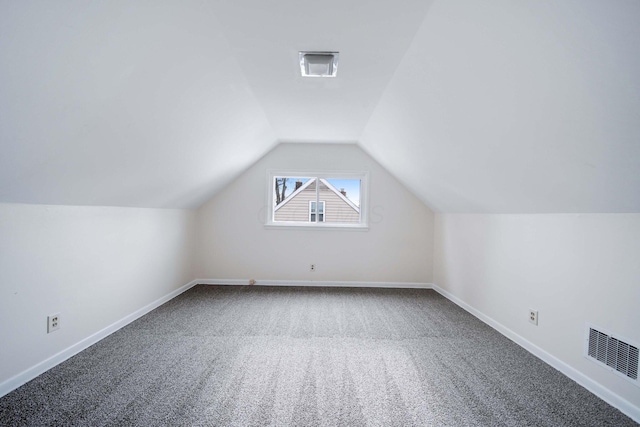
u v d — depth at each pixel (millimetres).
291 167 4246
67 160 1670
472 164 2279
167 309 3180
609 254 1707
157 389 1743
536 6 1018
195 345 2332
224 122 2539
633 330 1574
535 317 2264
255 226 4242
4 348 1680
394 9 1404
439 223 4125
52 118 1365
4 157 1382
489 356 2223
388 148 3355
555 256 2094
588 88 1124
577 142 1376
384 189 4270
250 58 1875
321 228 4238
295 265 4258
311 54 1825
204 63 1737
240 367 2010
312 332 2625
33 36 1033
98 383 1792
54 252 1996
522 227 2438
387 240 4273
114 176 2129
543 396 1736
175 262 3676
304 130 3539
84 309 2254
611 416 1568
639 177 1308
